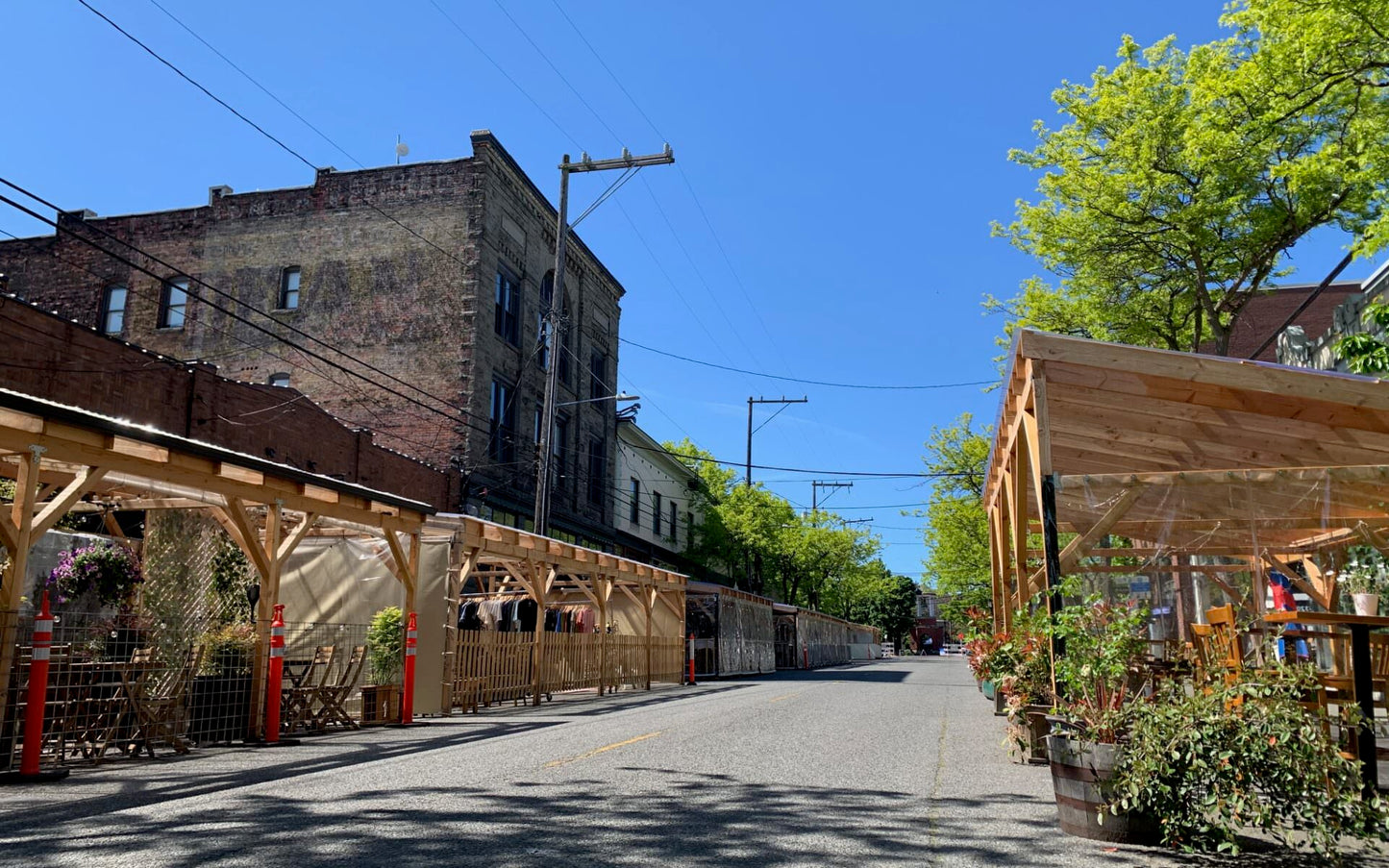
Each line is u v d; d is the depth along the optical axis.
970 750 10.02
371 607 15.73
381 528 13.12
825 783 7.65
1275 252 18.34
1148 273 20.20
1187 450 11.22
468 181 28.77
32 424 8.08
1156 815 5.39
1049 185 19.53
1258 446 10.70
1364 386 8.38
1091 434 10.84
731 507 48.06
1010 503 11.72
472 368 27.59
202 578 10.75
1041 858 5.15
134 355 17.45
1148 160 18.09
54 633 9.61
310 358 28.55
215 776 7.91
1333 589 12.92
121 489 10.28
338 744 10.42
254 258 29.66
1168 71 18.39
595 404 37.69
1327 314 35.25
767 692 20.88
